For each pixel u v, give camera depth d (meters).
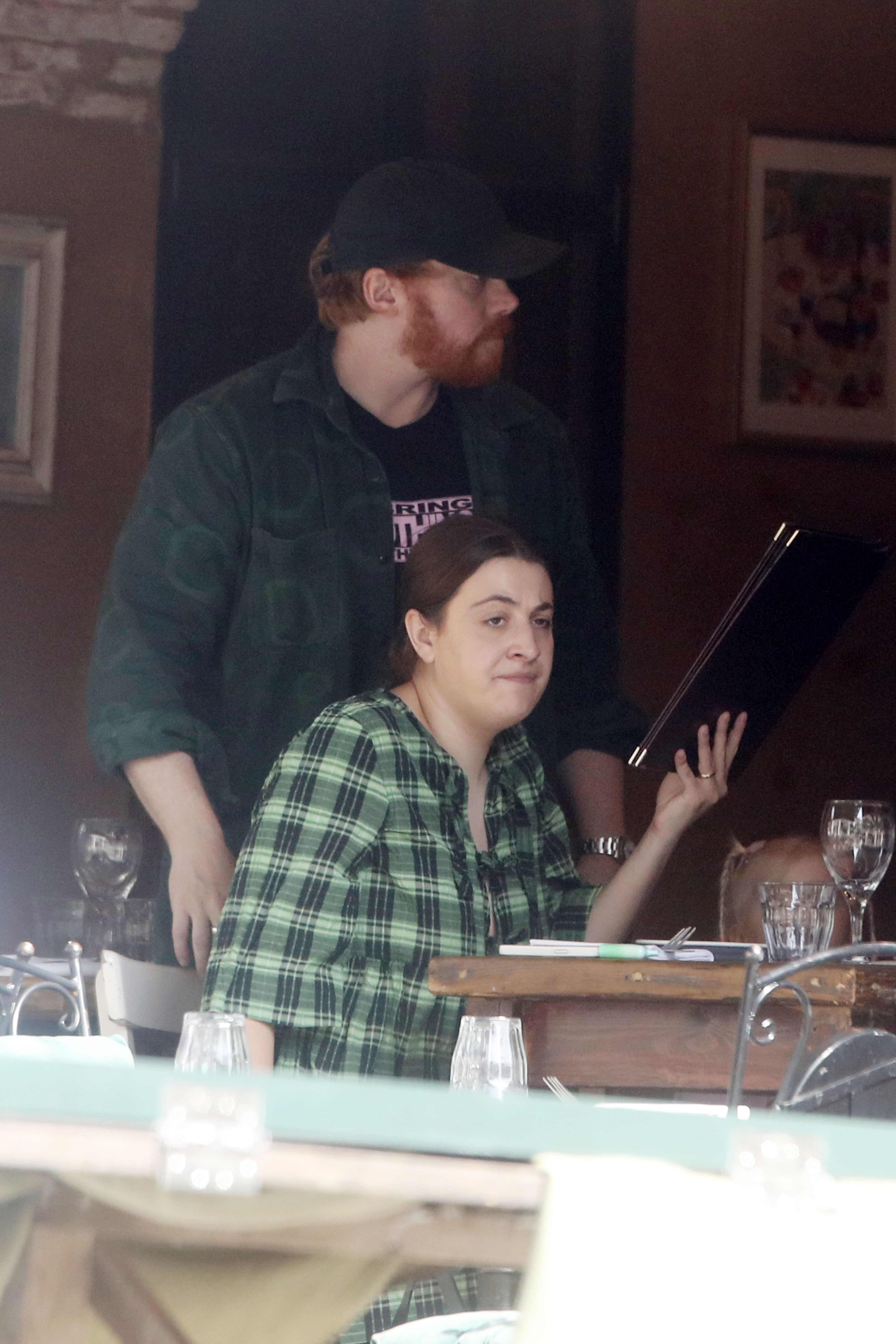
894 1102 4.43
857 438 19.12
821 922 7.16
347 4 18.31
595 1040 6.57
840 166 19.16
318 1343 2.37
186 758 9.59
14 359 17.36
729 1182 2.31
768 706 8.60
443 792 7.74
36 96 17.30
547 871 8.48
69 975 9.21
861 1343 2.28
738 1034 5.30
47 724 17.31
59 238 17.45
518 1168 2.30
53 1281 2.28
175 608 10.20
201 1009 8.52
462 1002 7.58
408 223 10.25
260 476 10.48
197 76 17.94
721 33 19.00
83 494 17.52
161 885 10.37
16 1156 2.20
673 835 8.47
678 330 18.94
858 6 19.20
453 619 7.96
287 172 18.14
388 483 10.75
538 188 18.70
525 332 18.72
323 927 7.31
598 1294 2.27
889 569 19.08
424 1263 2.31
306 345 10.86
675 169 18.92
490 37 18.62
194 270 17.94
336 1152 2.28
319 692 10.49
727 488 18.97
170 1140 2.23
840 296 19.11
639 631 18.73
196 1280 2.34
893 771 18.91
